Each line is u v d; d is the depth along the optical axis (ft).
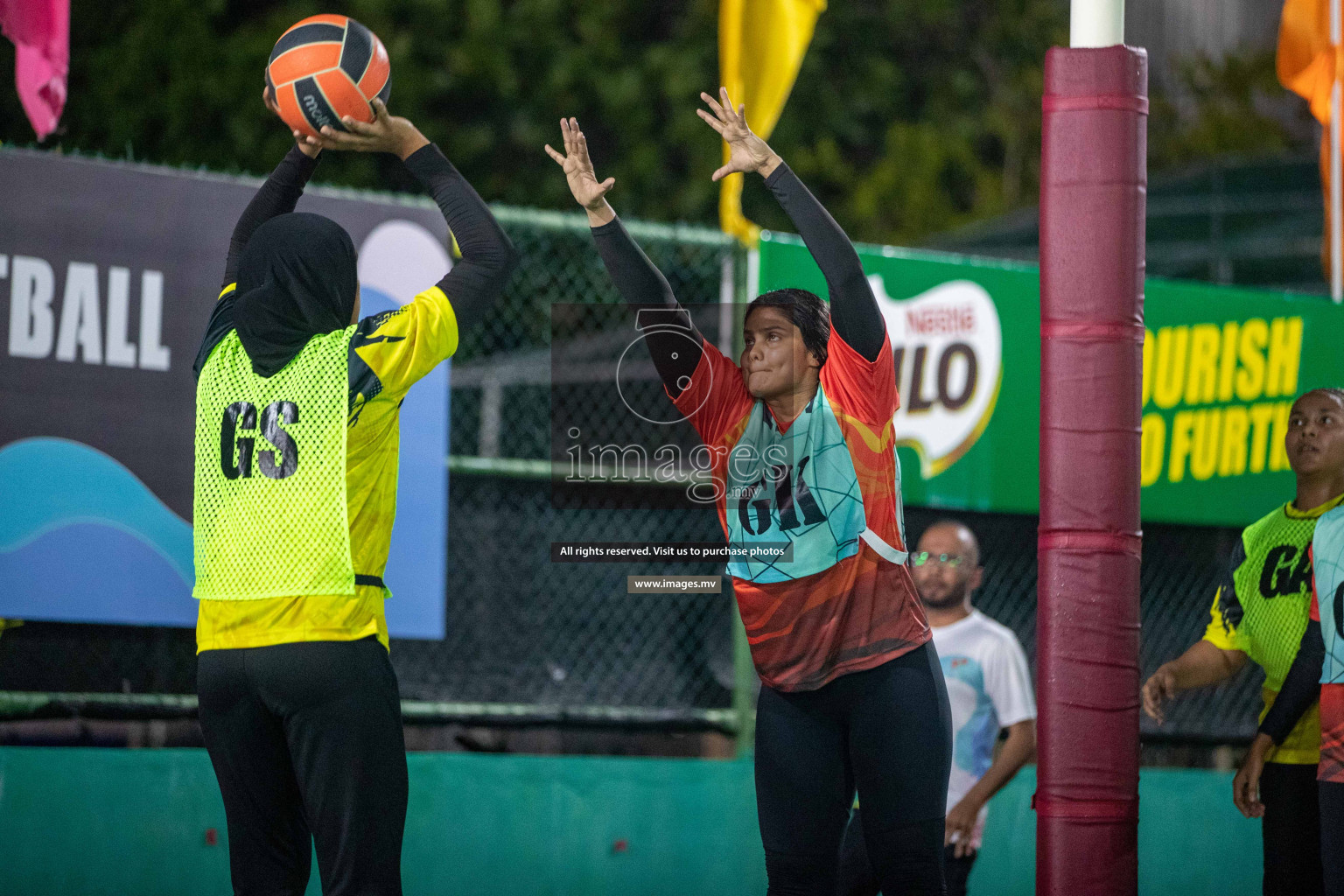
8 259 59.31
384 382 37.96
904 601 43.09
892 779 41.91
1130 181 47.80
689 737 72.95
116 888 61.52
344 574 37.52
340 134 40.86
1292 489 85.76
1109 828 46.75
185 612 62.13
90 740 62.39
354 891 37.99
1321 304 87.35
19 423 59.26
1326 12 88.63
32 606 59.11
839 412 42.86
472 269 39.88
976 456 77.77
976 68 223.92
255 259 38.50
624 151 193.36
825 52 214.48
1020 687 66.49
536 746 69.97
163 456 61.93
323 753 37.86
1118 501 47.42
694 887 71.05
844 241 41.24
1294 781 58.23
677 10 204.95
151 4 171.83
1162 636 84.38
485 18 188.96
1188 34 213.25
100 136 169.17
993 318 78.69
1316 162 139.64
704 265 76.28
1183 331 82.99
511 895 67.77
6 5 61.98
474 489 71.67
